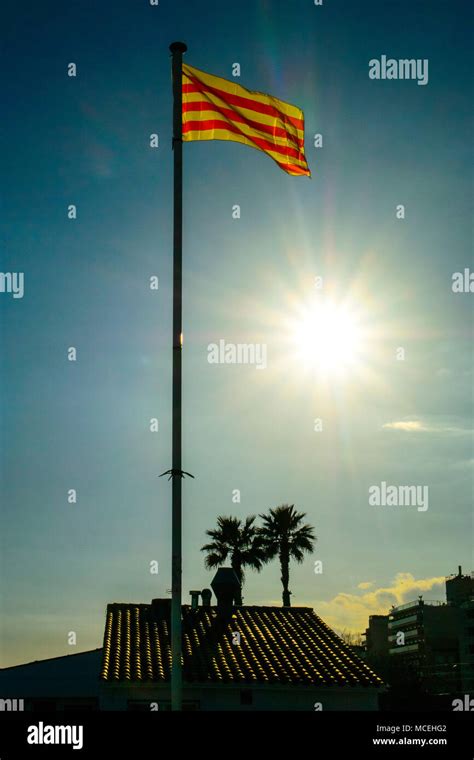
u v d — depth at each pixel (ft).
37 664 91.04
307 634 98.78
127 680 81.05
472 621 318.24
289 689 84.79
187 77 52.54
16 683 90.22
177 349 47.83
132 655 87.30
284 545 181.78
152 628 95.45
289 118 54.44
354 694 85.66
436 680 264.31
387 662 235.81
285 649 93.20
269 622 101.81
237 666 86.89
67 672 90.89
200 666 86.07
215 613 102.63
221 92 52.85
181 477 46.52
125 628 95.04
